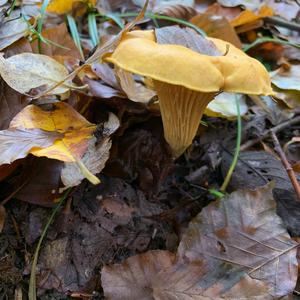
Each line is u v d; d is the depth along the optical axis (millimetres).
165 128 142
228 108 186
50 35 185
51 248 139
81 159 134
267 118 202
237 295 125
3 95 144
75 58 175
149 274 133
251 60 126
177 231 151
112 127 142
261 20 256
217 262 134
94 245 142
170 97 128
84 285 137
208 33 237
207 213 143
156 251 136
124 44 118
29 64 139
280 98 199
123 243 145
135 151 162
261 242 138
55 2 223
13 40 159
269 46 242
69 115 139
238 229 141
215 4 267
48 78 141
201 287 127
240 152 178
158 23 252
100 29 240
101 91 156
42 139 128
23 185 142
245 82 117
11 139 124
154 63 109
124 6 269
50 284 135
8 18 171
